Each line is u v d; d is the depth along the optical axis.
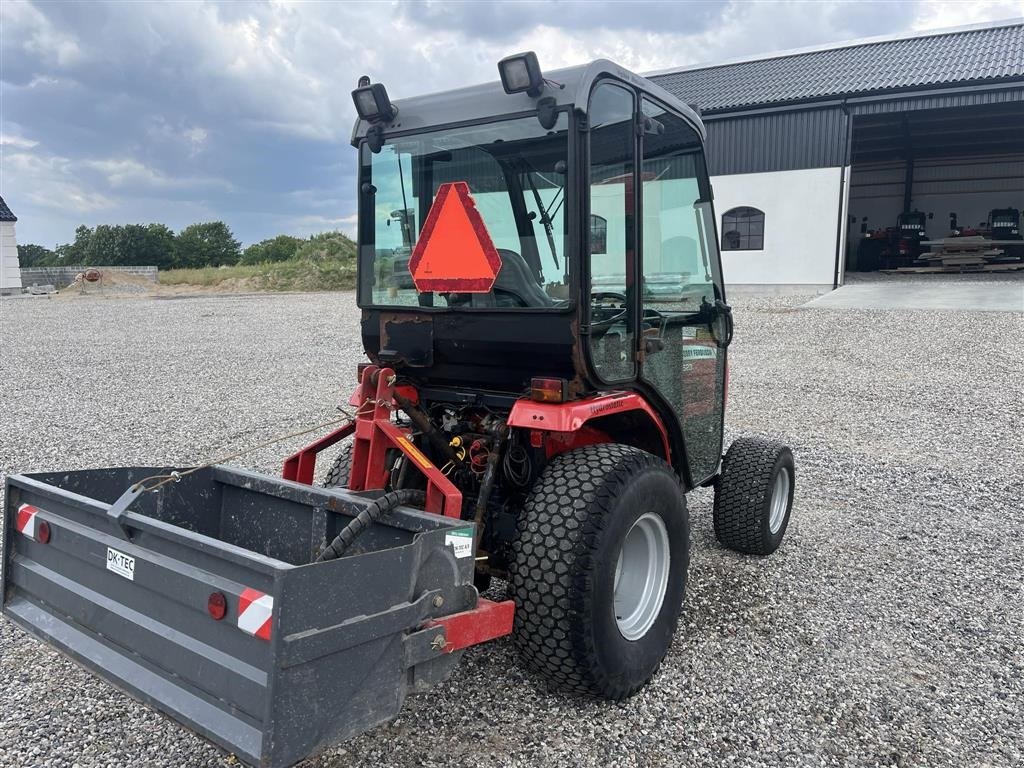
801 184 19.52
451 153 3.27
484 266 3.12
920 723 2.97
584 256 2.91
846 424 7.91
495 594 3.88
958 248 23.12
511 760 2.71
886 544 4.78
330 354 12.59
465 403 3.42
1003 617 3.85
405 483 3.33
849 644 3.57
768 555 4.58
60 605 2.75
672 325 3.78
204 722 2.20
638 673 3.05
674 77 24.64
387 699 2.30
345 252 31.02
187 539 2.29
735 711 3.03
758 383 10.00
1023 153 26.58
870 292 18.72
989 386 9.51
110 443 7.04
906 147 26.50
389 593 2.30
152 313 19.53
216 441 7.14
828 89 19.44
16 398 9.08
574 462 3.03
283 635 2.02
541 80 2.91
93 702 3.06
